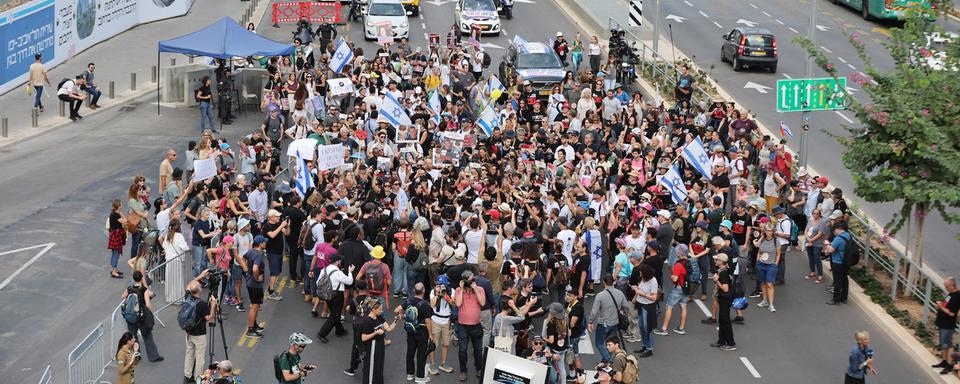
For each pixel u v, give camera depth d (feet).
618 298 68.69
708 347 75.20
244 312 78.02
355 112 112.27
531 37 176.14
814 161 117.91
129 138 122.42
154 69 150.61
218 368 59.57
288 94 122.42
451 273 72.64
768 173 97.91
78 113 130.52
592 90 129.90
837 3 205.87
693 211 87.56
